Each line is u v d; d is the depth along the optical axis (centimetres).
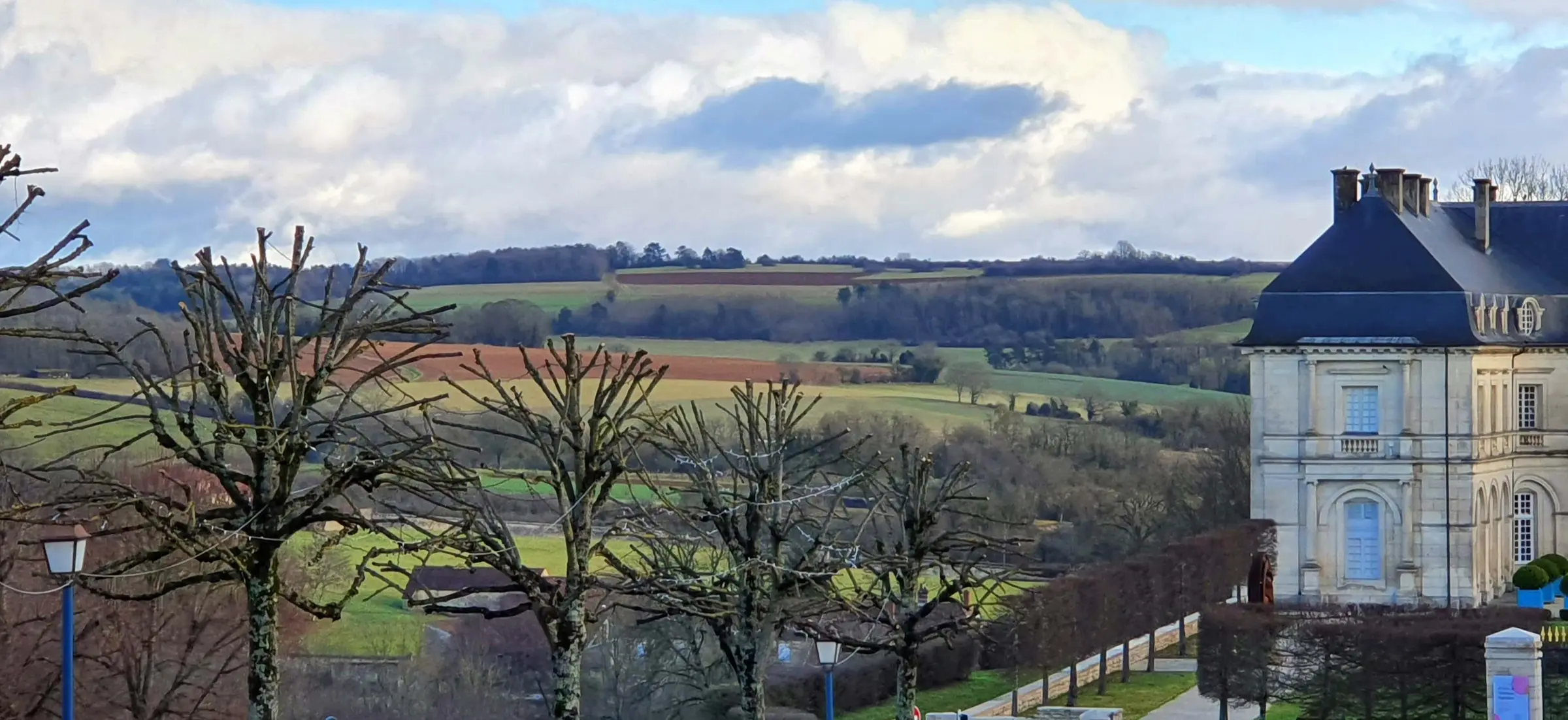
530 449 8956
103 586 5862
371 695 7788
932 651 7981
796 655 8206
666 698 7738
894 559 4984
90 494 3581
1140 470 13200
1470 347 9088
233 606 6544
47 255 2781
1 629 5309
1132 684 8081
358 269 3453
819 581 4759
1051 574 9106
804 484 5659
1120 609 7919
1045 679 7488
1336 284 9375
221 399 3331
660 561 5384
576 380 4022
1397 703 6588
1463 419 9150
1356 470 9244
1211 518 12000
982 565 8538
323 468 3766
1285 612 6969
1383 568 9256
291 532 3341
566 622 3931
